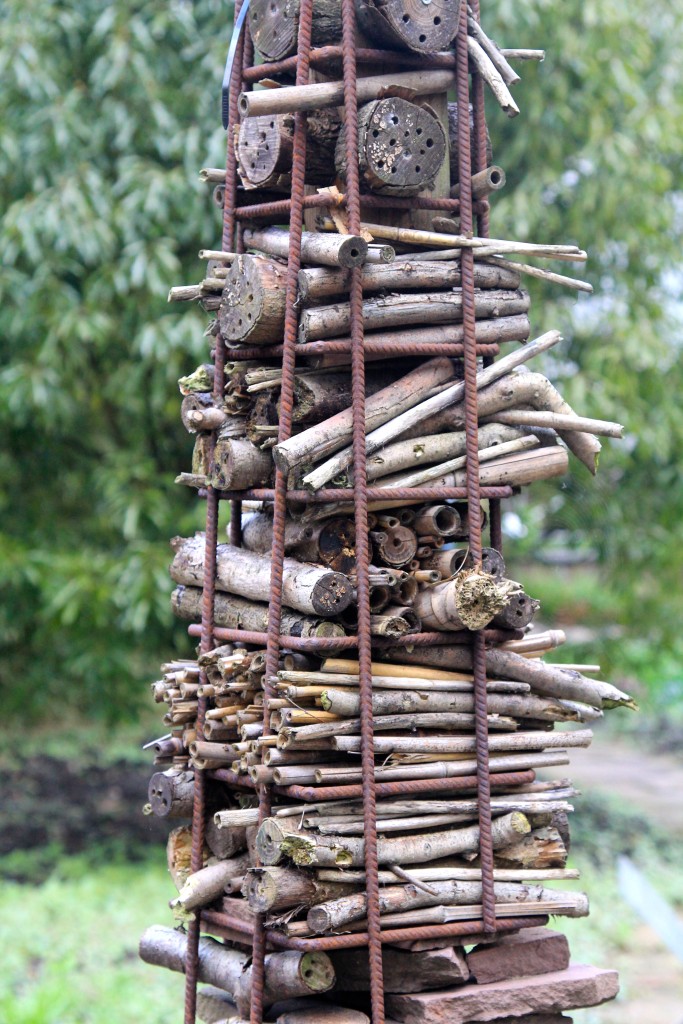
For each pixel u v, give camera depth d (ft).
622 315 25.89
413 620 8.82
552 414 9.41
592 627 31.27
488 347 9.24
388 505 8.89
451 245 9.09
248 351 9.26
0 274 23.82
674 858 28.78
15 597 25.57
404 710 8.76
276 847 8.33
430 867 8.84
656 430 25.66
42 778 34.99
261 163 9.19
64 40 24.79
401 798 8.77
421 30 8.82
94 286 23.66
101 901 24.56
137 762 37.32
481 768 8.92
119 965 21.09
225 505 23.16
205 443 9.81
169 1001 19.38
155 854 28.35
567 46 24.52
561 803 9.22
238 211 9.58
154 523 24.91
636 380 25.99
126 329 24.11
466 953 8.98
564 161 26.25
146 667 27.91
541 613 31.35
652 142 26.40
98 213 23.66
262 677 8.77
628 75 25.41
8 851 28.30
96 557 25.21
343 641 8.48
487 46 9.47
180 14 23.76
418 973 8.67
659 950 22.74
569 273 26.25
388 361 9.35
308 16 8.75
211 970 9.37
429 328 9.10
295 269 8.66
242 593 9.30
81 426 26.48
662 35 27.17
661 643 29.43
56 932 22.65
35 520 26.66
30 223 23.15
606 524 27.35
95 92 23.80
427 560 9.26
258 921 8.51
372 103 8.64
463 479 9.18
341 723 8.52
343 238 8.38
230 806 9.87
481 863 8.85
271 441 8.96
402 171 8.75
